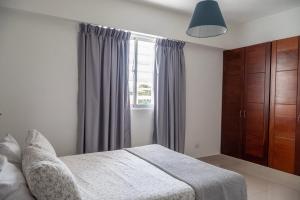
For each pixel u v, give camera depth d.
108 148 3.29
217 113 4.64
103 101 3.21
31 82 2.86
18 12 2.74
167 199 1.60
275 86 3.60
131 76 3.65
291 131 3.38
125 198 1.54
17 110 2.80
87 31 3.09
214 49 4.52
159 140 3.75
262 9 3.68
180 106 4.00
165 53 3.80
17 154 1.79
